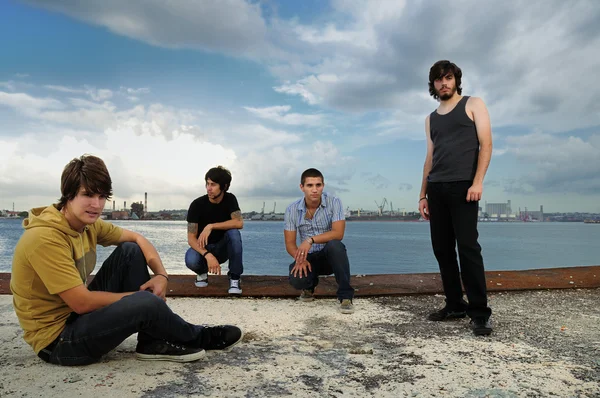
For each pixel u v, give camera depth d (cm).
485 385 180
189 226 391
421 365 206
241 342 242
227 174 381
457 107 280
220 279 436
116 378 180
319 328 277
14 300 188
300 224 348
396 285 416
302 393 169
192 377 184
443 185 281
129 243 209
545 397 168
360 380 185
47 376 180
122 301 179
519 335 262
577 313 321
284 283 417
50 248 170
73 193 174
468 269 271
